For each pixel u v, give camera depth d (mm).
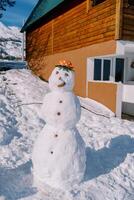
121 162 3699
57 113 2717
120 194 2891
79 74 7965
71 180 2834
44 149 2783
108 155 3910
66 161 2746
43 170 2777
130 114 7656
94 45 7000
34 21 11438
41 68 11156
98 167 3480
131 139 4668
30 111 5637
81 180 3000
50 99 2783
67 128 2799
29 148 3852
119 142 4465
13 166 3238
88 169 3373
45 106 2799
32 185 2838
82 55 7707
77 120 2807
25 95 6855
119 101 6574
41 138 2865
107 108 6840
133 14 6051
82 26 7613
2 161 3332
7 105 5711
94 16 6926
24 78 9414
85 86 7652
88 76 7512
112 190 2951
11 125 4648
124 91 7633
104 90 6938
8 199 2557
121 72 8422
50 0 9383
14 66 12711
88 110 6402
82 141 2936
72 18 8242
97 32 6828
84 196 2742
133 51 7898
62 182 2787
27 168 3232
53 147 2754
